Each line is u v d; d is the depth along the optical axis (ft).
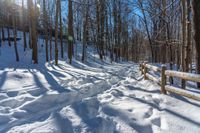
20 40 110.83
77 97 27.96
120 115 19.47
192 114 19.22
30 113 21.58
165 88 26.66
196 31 30.12
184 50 33.12
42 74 46.03
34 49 68.90
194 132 16.14
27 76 42.01
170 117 18.93
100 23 112.16
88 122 18.12
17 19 122.52
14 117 20.22
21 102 24.49
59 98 26.27
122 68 76.07
